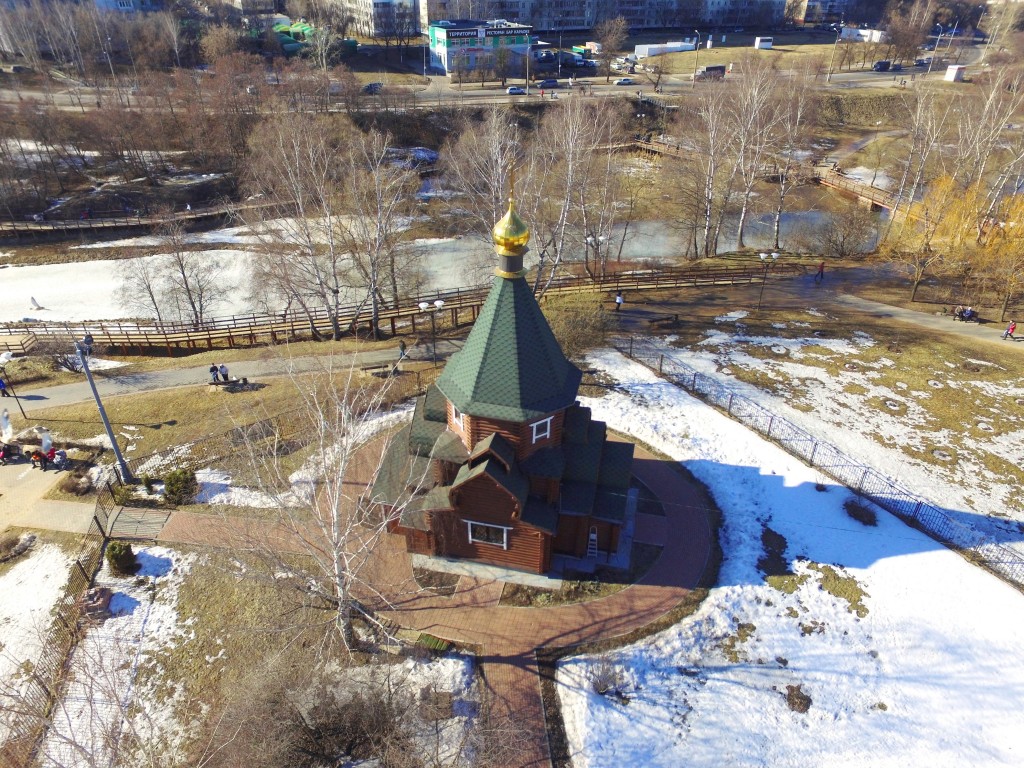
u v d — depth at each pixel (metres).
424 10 145.00
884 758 20.41
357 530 27.53
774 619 24.53
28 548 27.53
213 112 85.38
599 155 64.12
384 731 20.22
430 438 26.12
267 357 44.09
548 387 22.89
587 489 25.16
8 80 102.12
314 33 114.62
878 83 116.94
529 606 24.55
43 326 51.06
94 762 15.98
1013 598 25.52
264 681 20.72
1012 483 31.81
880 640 23.89
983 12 186.25
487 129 61.69
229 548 26.55
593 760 19.97
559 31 163.75
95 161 84.06
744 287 55.12
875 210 77.69
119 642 23.62
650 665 22.72
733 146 71.19
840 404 37.66
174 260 55.50
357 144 63.06
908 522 29.09
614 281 56.22
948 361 42.12
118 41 115.25
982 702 21.97
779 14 175.75
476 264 63.03
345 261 60.75
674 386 38.81
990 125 64.06
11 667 22.98
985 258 49.69
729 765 20.08
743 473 31.81
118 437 34.81
